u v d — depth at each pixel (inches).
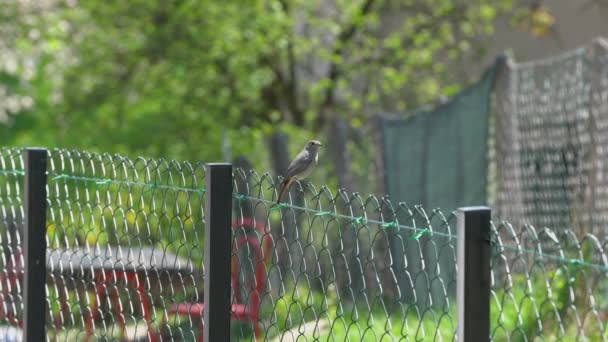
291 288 526.0
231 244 248.4
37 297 311.6
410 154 588.1
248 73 850.8
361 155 612.4
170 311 293.3
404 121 590.2
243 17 828.6
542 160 510.3
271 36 823.1
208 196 246.5
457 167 559.8
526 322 376.5
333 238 578.2
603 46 464.8
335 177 626.5
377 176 602.2
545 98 506.9
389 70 868.0
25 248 312.0
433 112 577.3
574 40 830.5
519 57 881.5
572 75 488.4
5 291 364.8
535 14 837.2
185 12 834.8
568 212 491.5
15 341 332.5
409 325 448.1
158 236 333.7
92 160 311.6
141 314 295.6
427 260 521.3
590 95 470.0
